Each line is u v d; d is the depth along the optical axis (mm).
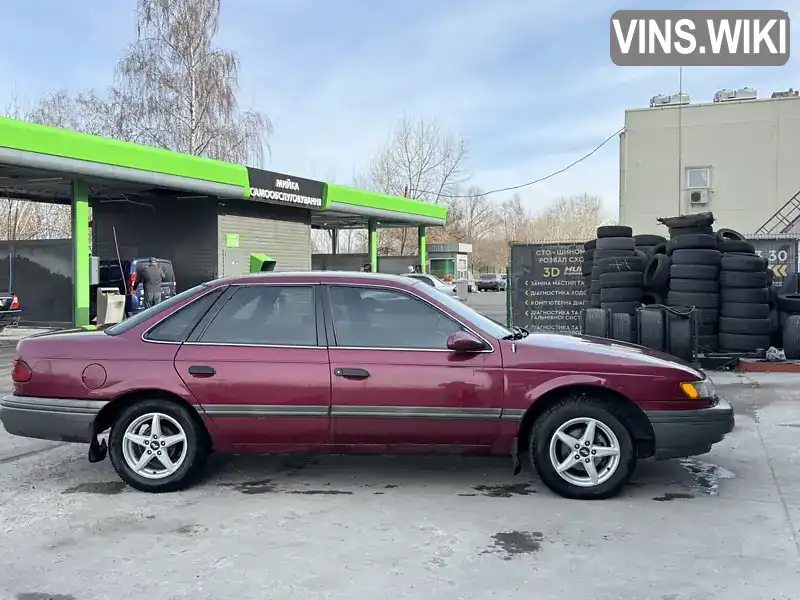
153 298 17781
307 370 5234
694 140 29297
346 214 25500
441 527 4621
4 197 21359
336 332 5359
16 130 13062
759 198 28594
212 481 5668
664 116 29656
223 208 20062
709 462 6160
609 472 5148
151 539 4438
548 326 14977
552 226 94938
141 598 3633
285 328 5406
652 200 29828
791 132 28188
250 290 5543
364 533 4520
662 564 4023
